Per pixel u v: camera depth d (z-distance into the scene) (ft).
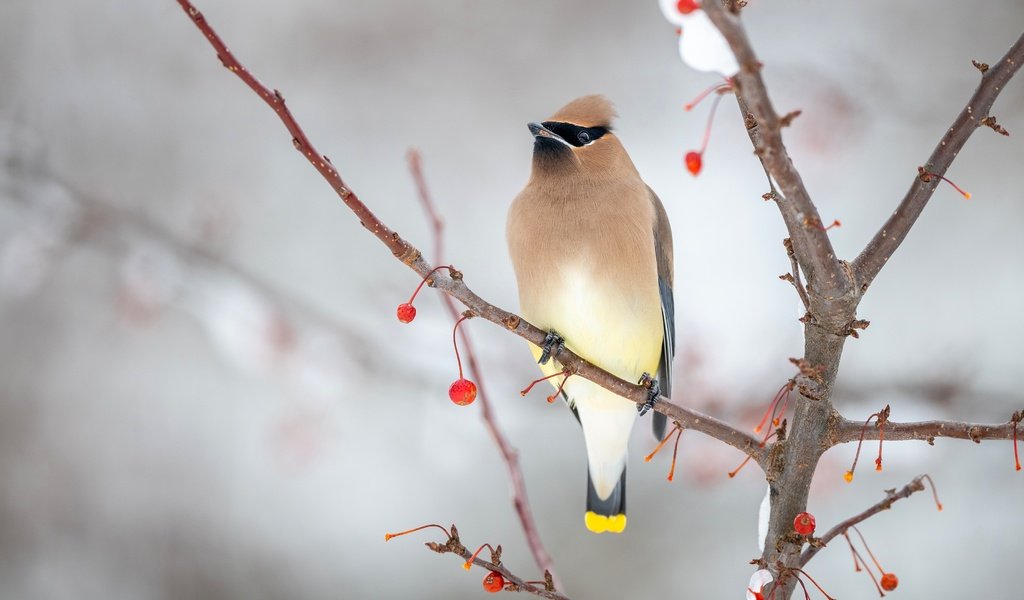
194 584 42.19
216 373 43.88
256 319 38.68
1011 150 40.37
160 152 46.65
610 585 38.70
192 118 47.03
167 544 42.70
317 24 47.57
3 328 43.78
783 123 14.06
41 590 41.88
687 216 42.70
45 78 46.73
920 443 33.19
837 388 35.24
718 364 33.71
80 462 43.29
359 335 39.19
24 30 47.03
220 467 43.16
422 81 47.32
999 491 35.04
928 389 34.94
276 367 38.32
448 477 41.09
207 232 40.86
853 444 32.17
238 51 47.60
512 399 37.96
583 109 24.23
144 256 39.88
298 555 42.04
